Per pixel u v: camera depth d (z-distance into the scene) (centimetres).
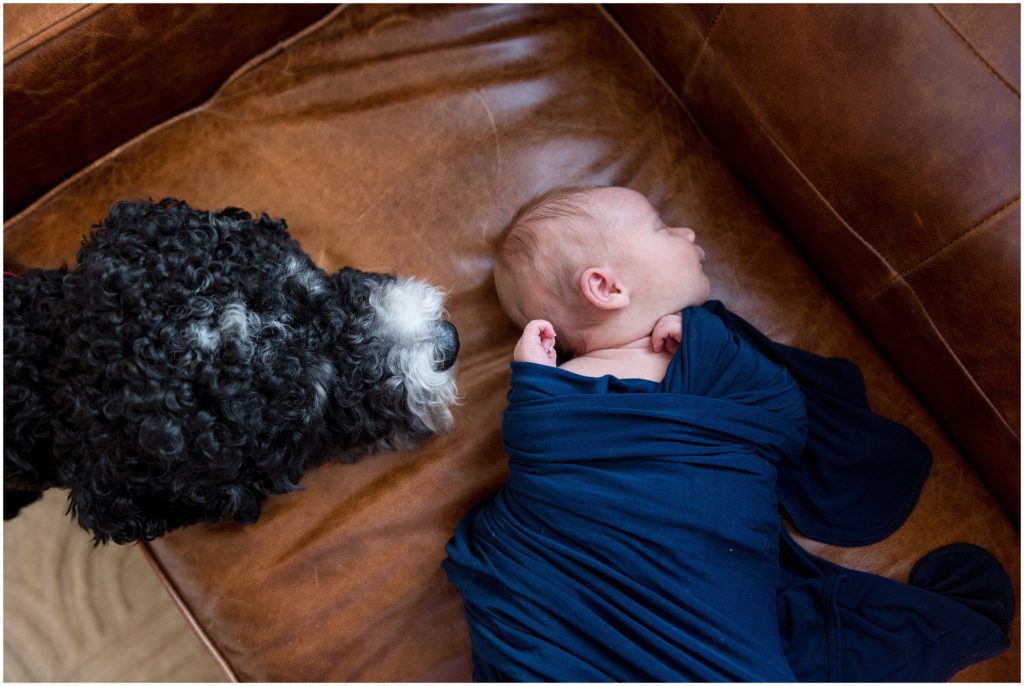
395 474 95
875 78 84
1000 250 81
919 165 83
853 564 94
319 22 110
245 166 104
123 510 74
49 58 88
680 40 102
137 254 71
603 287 91
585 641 80
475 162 106
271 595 93
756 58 93
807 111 90
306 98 107
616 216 93
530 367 87
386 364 78
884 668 86
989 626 87
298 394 73
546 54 110
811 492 96
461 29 110
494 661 83
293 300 77
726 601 81
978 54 79
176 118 106
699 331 89
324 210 103
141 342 67
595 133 108
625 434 83
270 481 79
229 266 73
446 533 95
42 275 80
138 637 124
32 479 77
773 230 107
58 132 96
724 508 82
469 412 98
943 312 88
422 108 107
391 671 93
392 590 94
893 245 89
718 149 110
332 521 94
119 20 90
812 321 103
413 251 102
